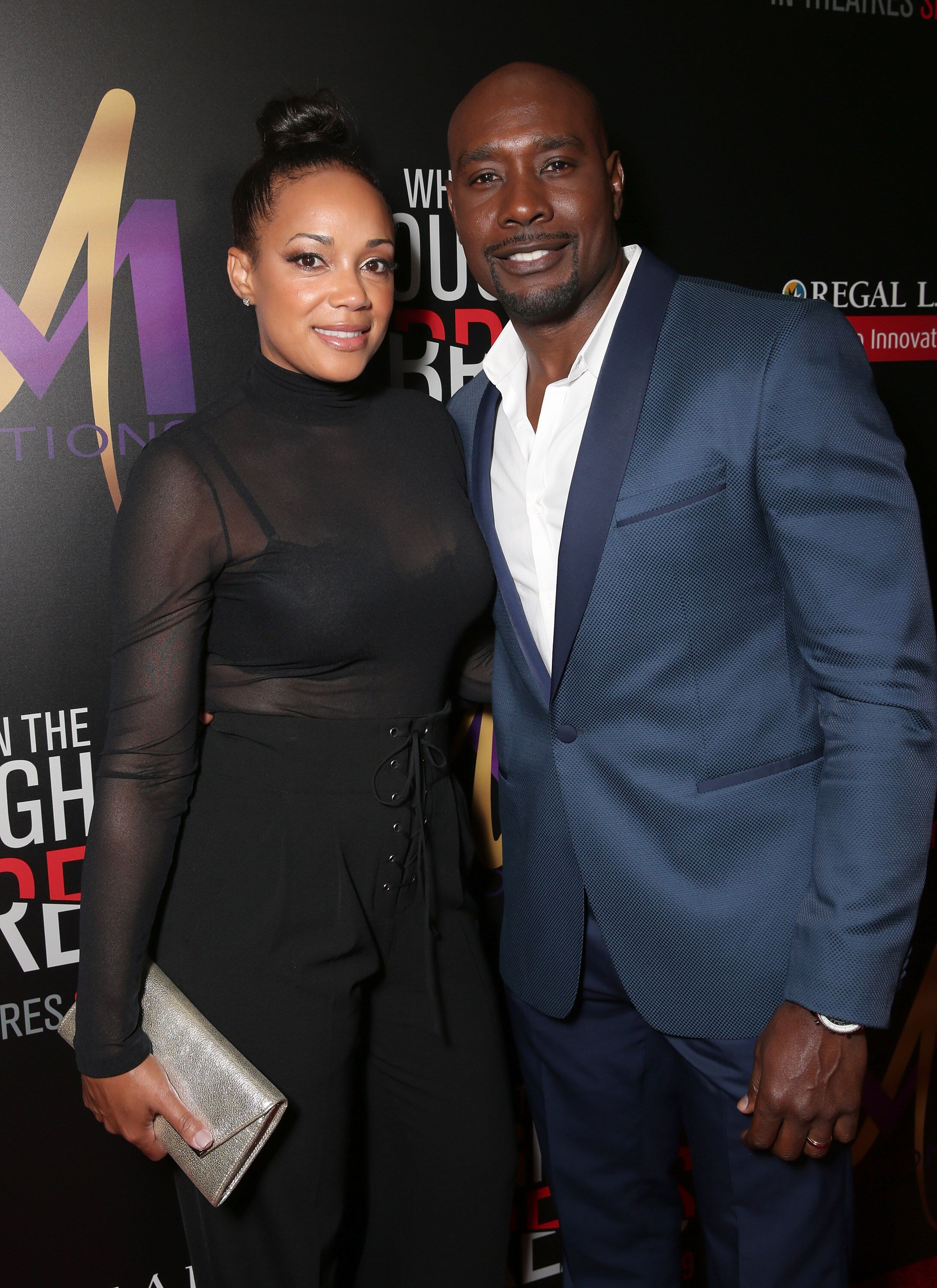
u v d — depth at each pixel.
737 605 1.11
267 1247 1.14
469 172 1.16
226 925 1.10
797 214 1.70
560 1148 1.37
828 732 1.05
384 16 1.45
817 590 1.03
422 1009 1.20
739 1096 1.18
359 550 1.10
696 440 1.08
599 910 1.20
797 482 1.02
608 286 1.18
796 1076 1.04
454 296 1.56
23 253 1.34
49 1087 1.48
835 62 1.68
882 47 1.71
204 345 1.43
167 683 1.05
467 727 1.65
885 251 1.76
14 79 1.30
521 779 1.28
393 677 1.14
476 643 1.38
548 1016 1.32
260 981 1.09
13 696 1.41
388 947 1.17
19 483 1.37
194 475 1.06
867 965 1.00
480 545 1.20
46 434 1.37
